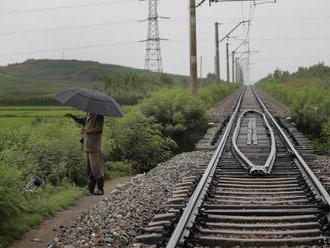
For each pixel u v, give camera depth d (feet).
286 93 164.55
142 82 207.00
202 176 39.09
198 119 83.20
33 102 220.43
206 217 28.37
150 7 271.49
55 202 35.04
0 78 554.05
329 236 24.64
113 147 59.11
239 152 53.01
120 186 41.78
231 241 23.86
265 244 23.67
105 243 25.09
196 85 113.29
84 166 48.37
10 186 29.58
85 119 36.68
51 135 50.14
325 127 63.36
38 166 44.29
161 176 45.80
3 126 93.97
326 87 144.97
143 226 28.58
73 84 501.97
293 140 67.26
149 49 273.13
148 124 69.10
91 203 37.32
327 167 48.34
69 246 24.64
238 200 33.47
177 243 22.68
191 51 113.29
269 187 38.14
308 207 30.35
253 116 110.22
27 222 29.78
